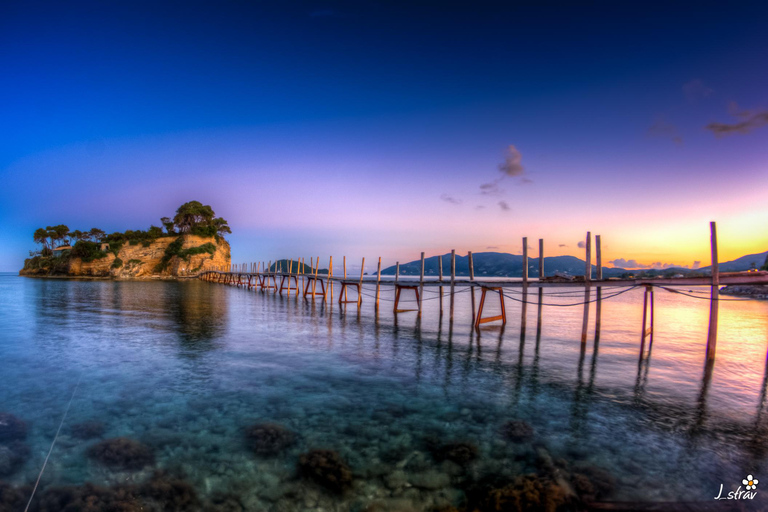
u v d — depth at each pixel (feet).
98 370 40.04
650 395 35.96
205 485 20.27
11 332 60.59
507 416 30.27
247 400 32.40
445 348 55.11
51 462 22.07
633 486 20.89
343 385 37.01
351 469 22.06
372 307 113.91
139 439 25.02
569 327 75.97
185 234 343.26
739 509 19.08
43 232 421.59
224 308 102.27
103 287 189.47
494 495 19.57
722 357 51.47
